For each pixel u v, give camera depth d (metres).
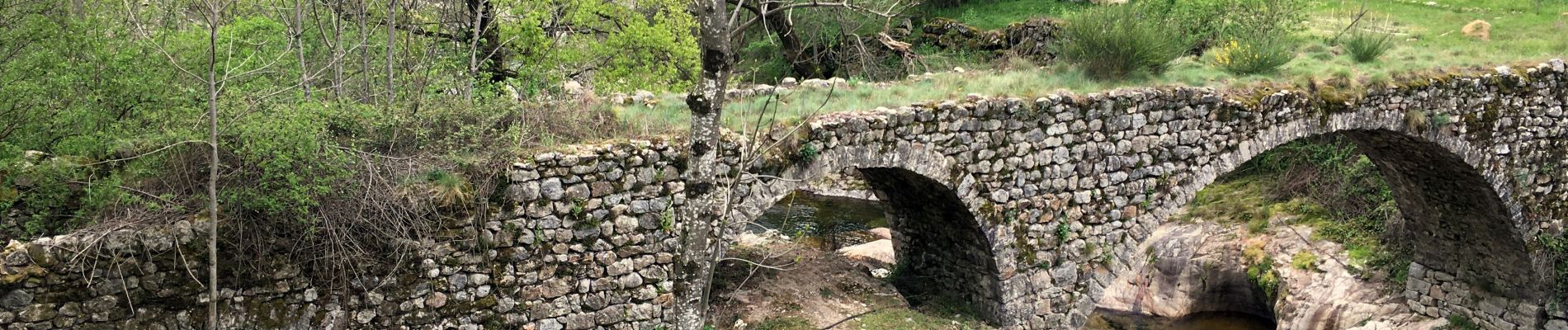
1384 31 21.28
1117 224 13.04
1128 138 12.77
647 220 10.25
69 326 8.47
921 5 29.77
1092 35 14.45
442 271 9.49
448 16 19.97
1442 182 15.78
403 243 9.30
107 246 8.50
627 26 20.77
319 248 9.12
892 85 13.74
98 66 10.85
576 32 20.91
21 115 10.18
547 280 9.89
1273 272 18.34
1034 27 25.66
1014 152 12.15
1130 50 14.07
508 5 18.95
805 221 21.66
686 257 7.60
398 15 18.56
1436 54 16.22
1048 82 13.58
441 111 10.58
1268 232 19.52
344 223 9.16
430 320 9.50
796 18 26.81
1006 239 12.38
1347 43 17.17
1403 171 16.22
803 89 13.53
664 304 10.48
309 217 9.02
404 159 9.69
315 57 16.36
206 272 8.82
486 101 11.12
